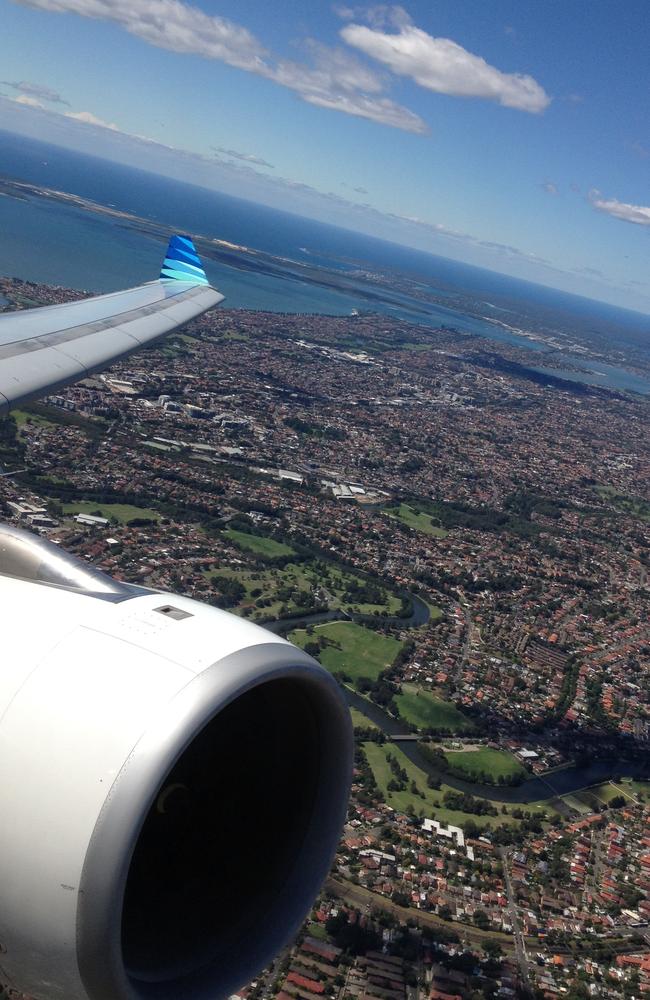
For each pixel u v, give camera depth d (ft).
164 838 19.27
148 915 17.92
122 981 15.80
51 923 15.35
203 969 17.52
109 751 15.76
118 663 17.22
